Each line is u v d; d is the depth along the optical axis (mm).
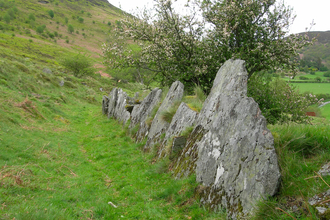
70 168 9922
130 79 56344
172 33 13555
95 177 9016
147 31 14422
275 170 4516
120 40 15375
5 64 26906
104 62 16109
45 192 7000
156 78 17547
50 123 17266
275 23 11875
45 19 175250
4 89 19562
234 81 7477
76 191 7367
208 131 6707
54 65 60469
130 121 16797
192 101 10789
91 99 37094
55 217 5008
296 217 3789
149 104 15242
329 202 3617
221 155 5617
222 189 5102
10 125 12898
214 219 4707
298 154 5258
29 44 94750
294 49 11445
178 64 13656
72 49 117875
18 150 10234
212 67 12508
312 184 4199
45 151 11164
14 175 7293
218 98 7086
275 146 5312
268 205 4164
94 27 191250
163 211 5691
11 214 4789
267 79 13367
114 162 10688
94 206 6277
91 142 15047
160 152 9391
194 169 6469
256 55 11680
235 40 12609
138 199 6621
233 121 5805
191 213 5223
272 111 12234
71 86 38406
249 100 5680
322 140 5199
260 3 11672
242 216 4410
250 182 4641
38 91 27062
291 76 12656
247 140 5145
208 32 12891
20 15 161500
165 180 7406
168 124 10500
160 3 12898
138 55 15547
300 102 12289
